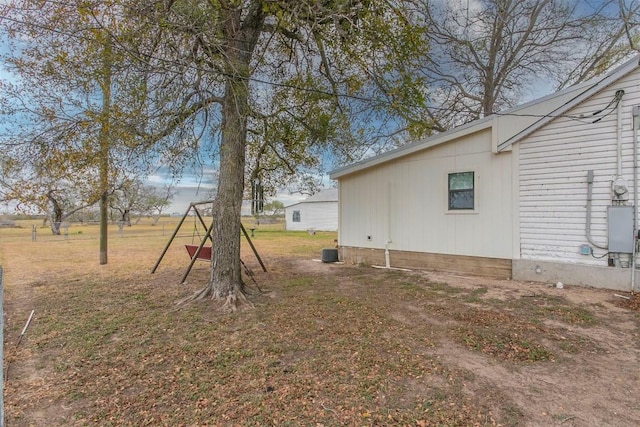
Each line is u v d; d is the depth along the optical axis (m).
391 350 3.49
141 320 4.61
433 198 7.82
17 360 3.45
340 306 5.09
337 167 9.46
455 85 11.06
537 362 3.19
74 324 4.48
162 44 4.55
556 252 6.23
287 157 8.61
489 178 6.98
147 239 18.95
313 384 2.85
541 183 6.36
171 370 3.17
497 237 6.91
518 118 6.52
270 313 4.80
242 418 2.42
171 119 4.97
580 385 2.77
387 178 8.62
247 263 9.62
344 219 9.59
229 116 5.49
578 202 5.97
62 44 4.49
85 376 3.10
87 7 4.05
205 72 4.68
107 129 4.66
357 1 5.11
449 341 3.71
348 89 6.77
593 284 5.83
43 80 4.72
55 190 6.91
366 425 2.30
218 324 4.40
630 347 3.49
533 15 9.71
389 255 8.63
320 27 5.20
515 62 10.55
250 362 3.29
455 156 7.45
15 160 5.07
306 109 7.06
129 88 4.56
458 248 7.45
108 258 10.98
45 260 10.55
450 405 2.51
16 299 5.81
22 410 2.57
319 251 12.65
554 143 6.20
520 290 5.85
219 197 5.57
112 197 10.27
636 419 2.32
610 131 5.65
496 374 2.97
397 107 6.35
